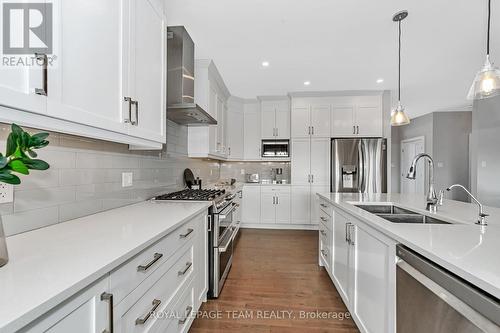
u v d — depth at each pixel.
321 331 1.71
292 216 4.63
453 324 0.80
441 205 2.03
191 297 1.61
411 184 7.23
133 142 1.40
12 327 0.47
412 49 2.85
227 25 2.35
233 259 3.04
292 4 2.04
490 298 0.69
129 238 1.00
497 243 0.98
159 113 1.65
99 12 1.08
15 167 0.67
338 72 3.55
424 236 1.08
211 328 1.74
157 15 1.63
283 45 2.74
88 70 1.02
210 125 3.21
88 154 1.46
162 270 1.17
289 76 3.70
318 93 4.51
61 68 0.89
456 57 3.06
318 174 4.59
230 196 2.84
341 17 2.22
